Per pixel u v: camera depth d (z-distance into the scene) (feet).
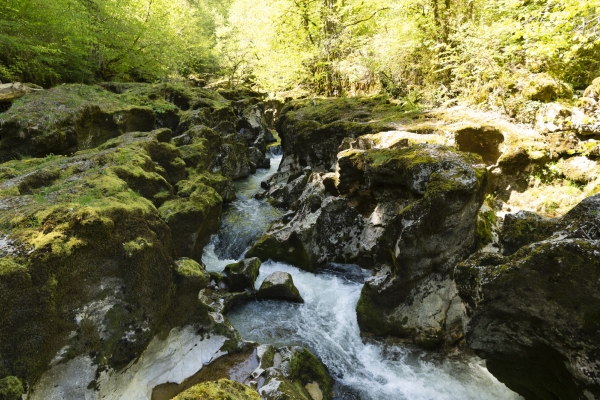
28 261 12.97
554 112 30.45
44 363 13.28
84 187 19.34
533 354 13.41
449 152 23.29
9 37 38.86
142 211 18.30
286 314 24.56
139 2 70.23
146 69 71.61
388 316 21.45
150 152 31.12
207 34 131.44
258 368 18.60
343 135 39.73
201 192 28.40
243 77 105.91
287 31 68.69
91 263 14.94
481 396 17.66
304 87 88.48
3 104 34.55
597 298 10.69
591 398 11.32
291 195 39.75
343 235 29.09
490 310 13.30
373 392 18.54
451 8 47.03
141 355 16.60
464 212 19.86
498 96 36.81
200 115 48.73
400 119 39.63
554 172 29.76
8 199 17.43
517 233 14.83
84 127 34.96
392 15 57.41
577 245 10.96
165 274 17.74
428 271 20.75
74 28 48.98
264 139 68.74
